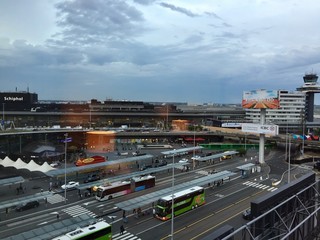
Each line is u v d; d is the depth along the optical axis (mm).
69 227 42188
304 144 133875
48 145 114938
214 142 162375
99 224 42188
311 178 40344
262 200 30703
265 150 140250
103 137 141500
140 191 69875
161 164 99188
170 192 58344
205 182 67562
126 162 92375
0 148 106500
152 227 49219
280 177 86625
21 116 190625
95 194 66062
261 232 29734
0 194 66250
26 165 81875
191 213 56062
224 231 24625
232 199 65000
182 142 156625
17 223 50281
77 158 108750
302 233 30562
